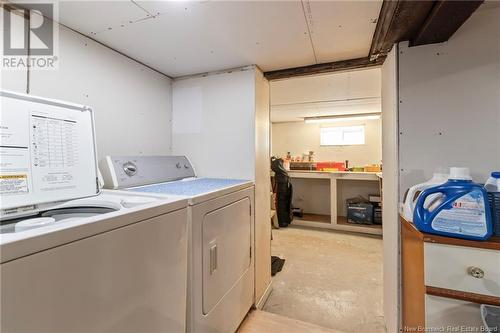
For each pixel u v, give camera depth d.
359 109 3.77
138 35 1.46
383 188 1.71
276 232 3.85
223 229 1.43
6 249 0.52
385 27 1.24
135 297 0.83
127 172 1.50
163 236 0.96
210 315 1.27
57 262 0.61
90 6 1.17
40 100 1.04
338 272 2.51
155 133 2.02
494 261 0.92
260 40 1.54
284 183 4.12
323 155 4.84
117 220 0.77
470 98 1.24
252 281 1.83
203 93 2.10
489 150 1.21
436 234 1.01
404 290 1.30
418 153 1.32
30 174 0.96
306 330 1.61
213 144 2.06
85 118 1.23
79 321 0.66
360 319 1.76
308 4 1.17
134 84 1.81
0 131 0.89
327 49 1.66
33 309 0.57
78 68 1.42
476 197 0.96
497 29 1.19
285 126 5.09
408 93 1.34
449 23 1.10
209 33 1.45
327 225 4.02
